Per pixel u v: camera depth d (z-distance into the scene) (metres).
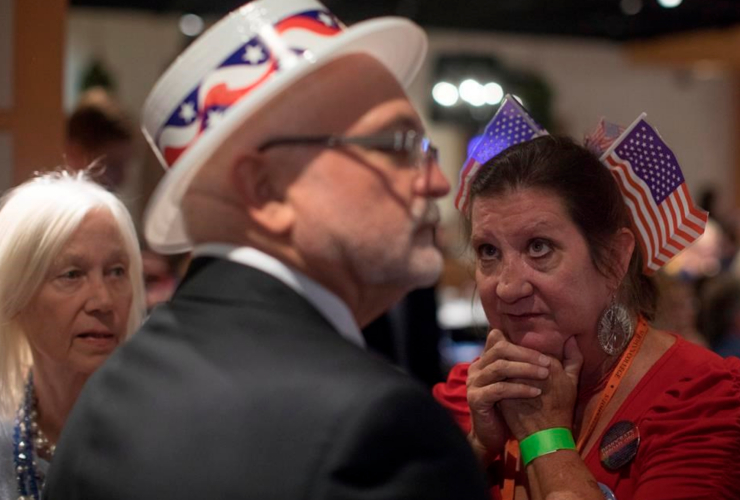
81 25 7.64
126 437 1.13
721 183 10.28
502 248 1.48
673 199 1.55
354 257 1.18
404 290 1.26
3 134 2.60
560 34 8.56
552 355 1.49
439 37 8.81
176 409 1.11
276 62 1.21
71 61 7.62
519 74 8.66
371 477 1.02
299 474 1.02
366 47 1.30
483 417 1.51
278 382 1.08
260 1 1.26
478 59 8.33
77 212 1.72
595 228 1.46
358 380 1.06
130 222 1.80
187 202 1.24
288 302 1.16
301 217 1.17
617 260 1.49
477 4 7.27
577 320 1.46
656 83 9.85
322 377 1.07
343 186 1.18
